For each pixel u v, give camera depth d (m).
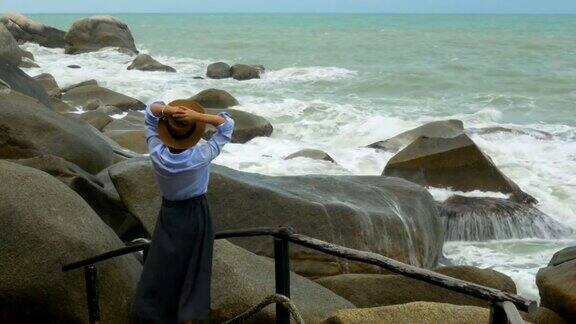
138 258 7.16
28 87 13.77
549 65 40.25
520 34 74.19
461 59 44.06
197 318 4.62
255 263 6.78
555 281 7.32
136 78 33.88
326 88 31.70
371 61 43.66
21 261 5.61
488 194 13.50
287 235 4.84
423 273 4.18
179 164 4.54
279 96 29.08
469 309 5.43
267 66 42.41
